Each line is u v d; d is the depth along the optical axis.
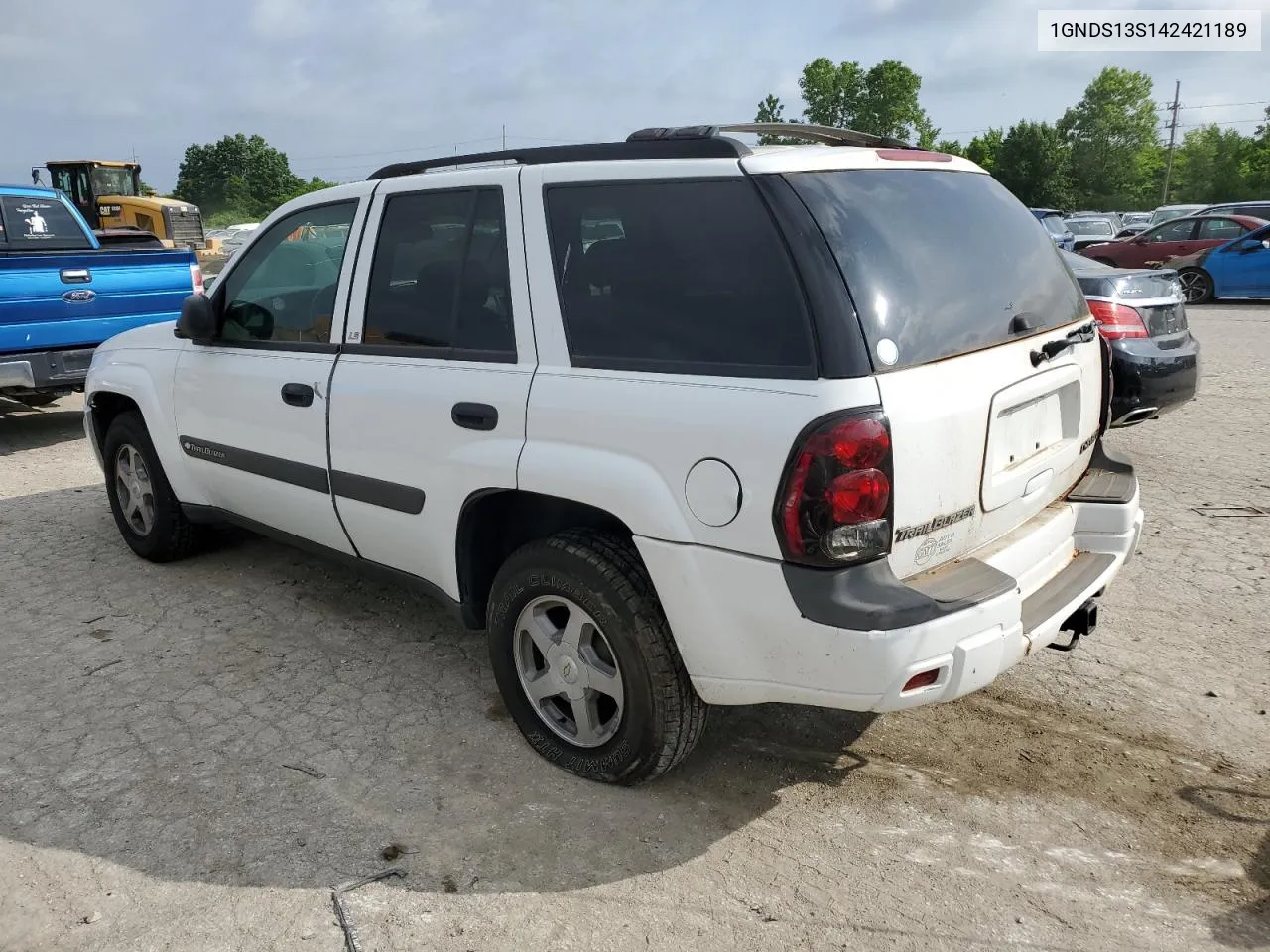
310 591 4.88
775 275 2.63
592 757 3.19
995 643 2.63
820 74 83.62
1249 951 2.50
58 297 7.89
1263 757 3.32
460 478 3.29
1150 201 92.81
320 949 2.54
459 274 3.37
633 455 2.82
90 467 7.49
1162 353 6.26
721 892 2.74
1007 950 2.52
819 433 2.46
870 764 3.33
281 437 4.05
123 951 2.55
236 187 110.31
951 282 2.88
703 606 2.73
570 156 3.16
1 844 2.96
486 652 4.21
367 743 3.49
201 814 3.09
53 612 4.67
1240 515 5.68
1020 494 3.06
